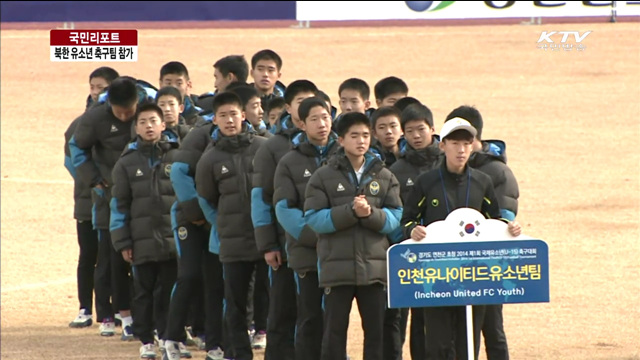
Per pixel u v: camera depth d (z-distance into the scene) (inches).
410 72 3265.3
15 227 1891.0
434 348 888.3
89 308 1323.8
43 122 2815.0
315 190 935.7
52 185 2225.6
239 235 1080.2
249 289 1164.5
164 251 1160.2
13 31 3809.1
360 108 1192.2
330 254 923.4
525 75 3235.7
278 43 3612.2
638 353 1129.4
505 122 2704.2
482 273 801.6
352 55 3462.1
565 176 2198.6
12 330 1294.3
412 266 796.6
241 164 1081.4
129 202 1166.3
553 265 1557.6
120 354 1184.2
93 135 1251.8
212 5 3922.2
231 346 1112.8
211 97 1406.3
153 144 1166.3
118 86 1230.9
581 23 3806.6
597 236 1733.5
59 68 3415.4
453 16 3860.7
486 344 913.5
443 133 889.5
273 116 1232.8
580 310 1320.1
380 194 943.7
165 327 1182.3
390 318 989.8
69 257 1694.1
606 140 2522.1
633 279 1470.2
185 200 1106.7
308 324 992.2
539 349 1152.8
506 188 958.4
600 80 3169.3
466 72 3275.1
